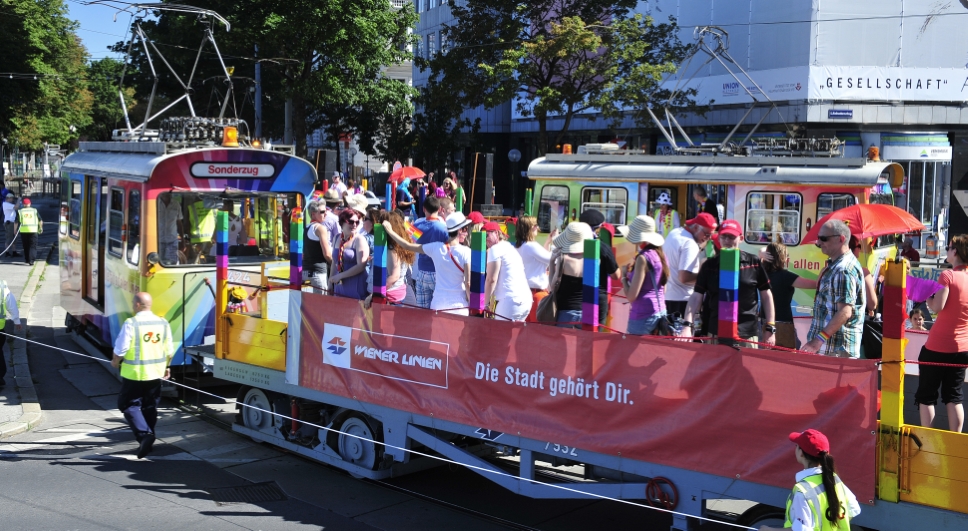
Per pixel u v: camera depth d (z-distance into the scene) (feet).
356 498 25.86
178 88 126.82
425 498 26.00
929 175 93.91
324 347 27.37
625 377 20.39
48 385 39.40
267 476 27.73
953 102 92.63
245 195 37.06
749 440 18.52
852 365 17.20
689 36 105.60
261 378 29.84
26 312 56.85
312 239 34.94
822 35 90.79
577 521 24.27
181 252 35.91
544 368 21.84
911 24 92.12
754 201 43.50
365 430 26.71
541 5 99.45
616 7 99.55
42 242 99.40
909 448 16.72
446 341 23.90
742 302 23.45
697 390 19.25
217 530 22.88
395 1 172.35
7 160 221.66
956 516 16.21
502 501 25.91
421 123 134.41
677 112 93.86
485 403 23.08
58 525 23.02
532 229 29.78
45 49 129.18
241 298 31.83
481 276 23.34
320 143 173.58
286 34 105.19
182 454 29.96
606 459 20.77
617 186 48.52
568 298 23.97
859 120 91.30
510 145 154.61
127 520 23.49
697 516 19.33
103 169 40.27
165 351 29.99
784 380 18.03
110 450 30.22
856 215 34.04
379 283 25.80
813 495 15.79
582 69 91.97
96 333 45.44
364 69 111.34
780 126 94.32
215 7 108.58
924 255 86.94
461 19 102.01
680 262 27.66
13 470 27.91
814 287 35.60
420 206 73.61
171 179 35.40
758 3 96.84
